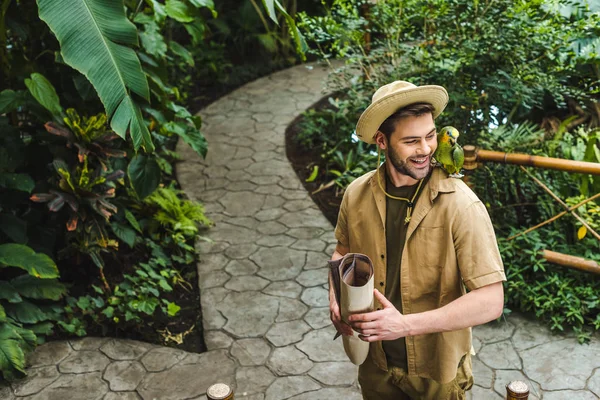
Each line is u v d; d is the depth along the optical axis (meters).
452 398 2.26
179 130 4.82
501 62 4.25
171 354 3.76
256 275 4.45
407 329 1.92
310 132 6.10
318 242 4.80
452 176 2.02
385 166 2.11
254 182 5.70
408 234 2.05
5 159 3.94
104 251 4.20
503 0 4.13
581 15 4.64
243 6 8.25
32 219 4.16
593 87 4.92
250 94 7.62
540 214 4.48
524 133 4.50
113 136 4.02
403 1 4.66
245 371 3.59
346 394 3.39
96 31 3.13
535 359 3.56
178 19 4.62
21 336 3.66
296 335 3.86
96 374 3.61
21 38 4.29
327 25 4.94
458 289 2.06
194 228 4.71
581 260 3.85
